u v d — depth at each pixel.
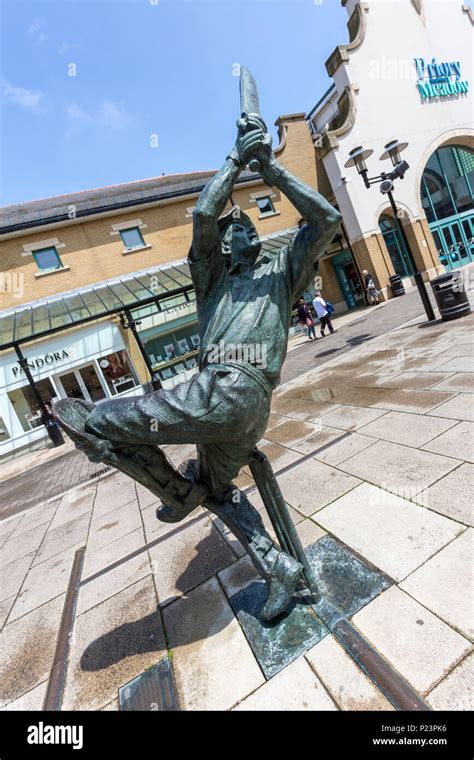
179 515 2.06
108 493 5.82
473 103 18.28
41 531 5.15
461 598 1.89
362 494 3.05
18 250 14.65
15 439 13.93
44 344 14.38
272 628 2.11
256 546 2.14
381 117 16.80
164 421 1.58
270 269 1.85
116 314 15.28
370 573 2.24
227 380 1.62
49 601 3.30
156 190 16.56
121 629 2.61
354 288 19.61
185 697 1.91
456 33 17.91
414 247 17.23
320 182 18.42
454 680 1.56
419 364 5.79
